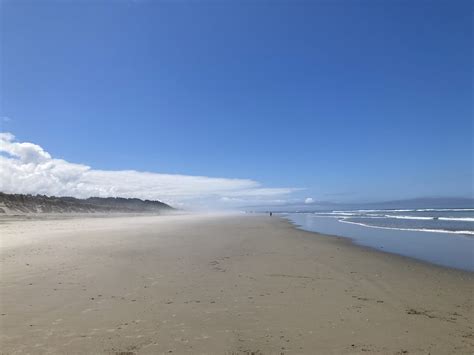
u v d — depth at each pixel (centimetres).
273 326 715
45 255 1538
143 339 645
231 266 1348
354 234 2783
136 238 2347
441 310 825
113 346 613
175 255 1603
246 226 3894
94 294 933
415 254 1720
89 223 4272
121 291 966
